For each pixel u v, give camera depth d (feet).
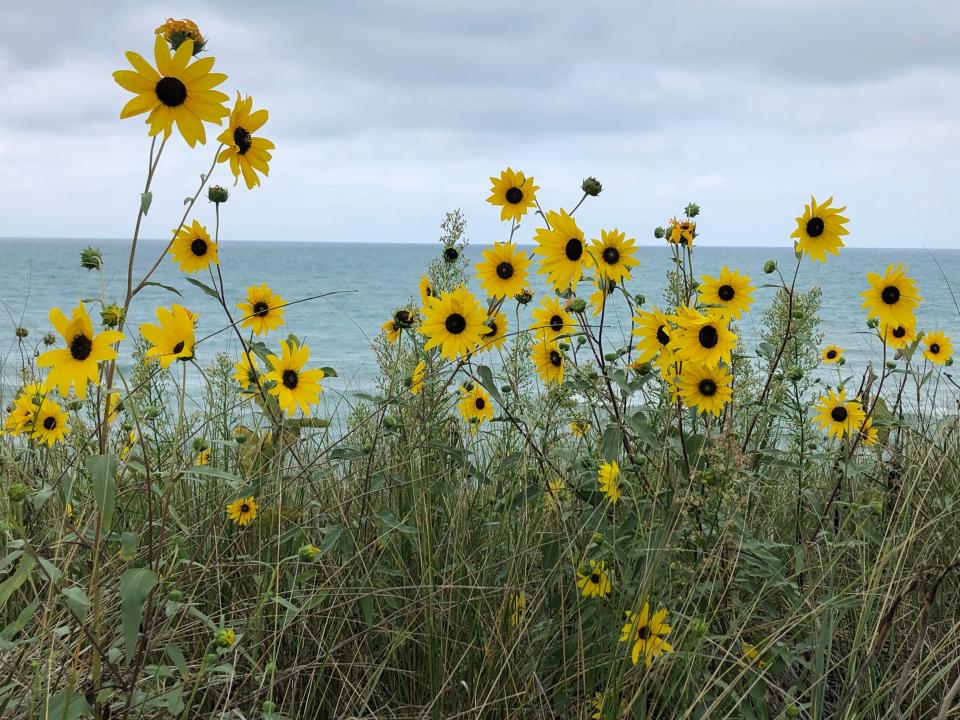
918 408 13.60
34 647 7.42
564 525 9.26
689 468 9.82
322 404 15.53
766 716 8.64
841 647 10.41
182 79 6.89
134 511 9.81
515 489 10.96
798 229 10.79
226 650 7.66
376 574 10.03
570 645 9.50
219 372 12.84
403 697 9.49
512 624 9.41
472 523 11.12
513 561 9.62
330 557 10.01
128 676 7.35
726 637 8.57
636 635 8.44
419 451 10.87
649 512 9.86
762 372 12.52
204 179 7.27
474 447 12.51
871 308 12.42
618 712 8.23
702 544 9.27
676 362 9.82
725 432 9.52
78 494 8.29
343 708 8.98
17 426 10.54
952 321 77.97
